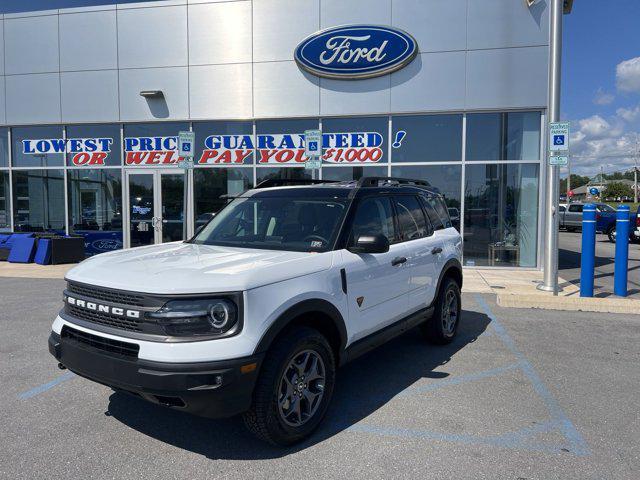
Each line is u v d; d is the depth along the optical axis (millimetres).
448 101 11656
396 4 11656
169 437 3525
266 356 3201
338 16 11914
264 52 12336
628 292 8930
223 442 3459
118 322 3162
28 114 13711
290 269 3438
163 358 2898
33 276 10844
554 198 8586
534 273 11219
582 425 3729
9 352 5422
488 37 11406
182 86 12805
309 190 4680
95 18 13094
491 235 11883
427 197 5879
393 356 5395
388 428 3680
